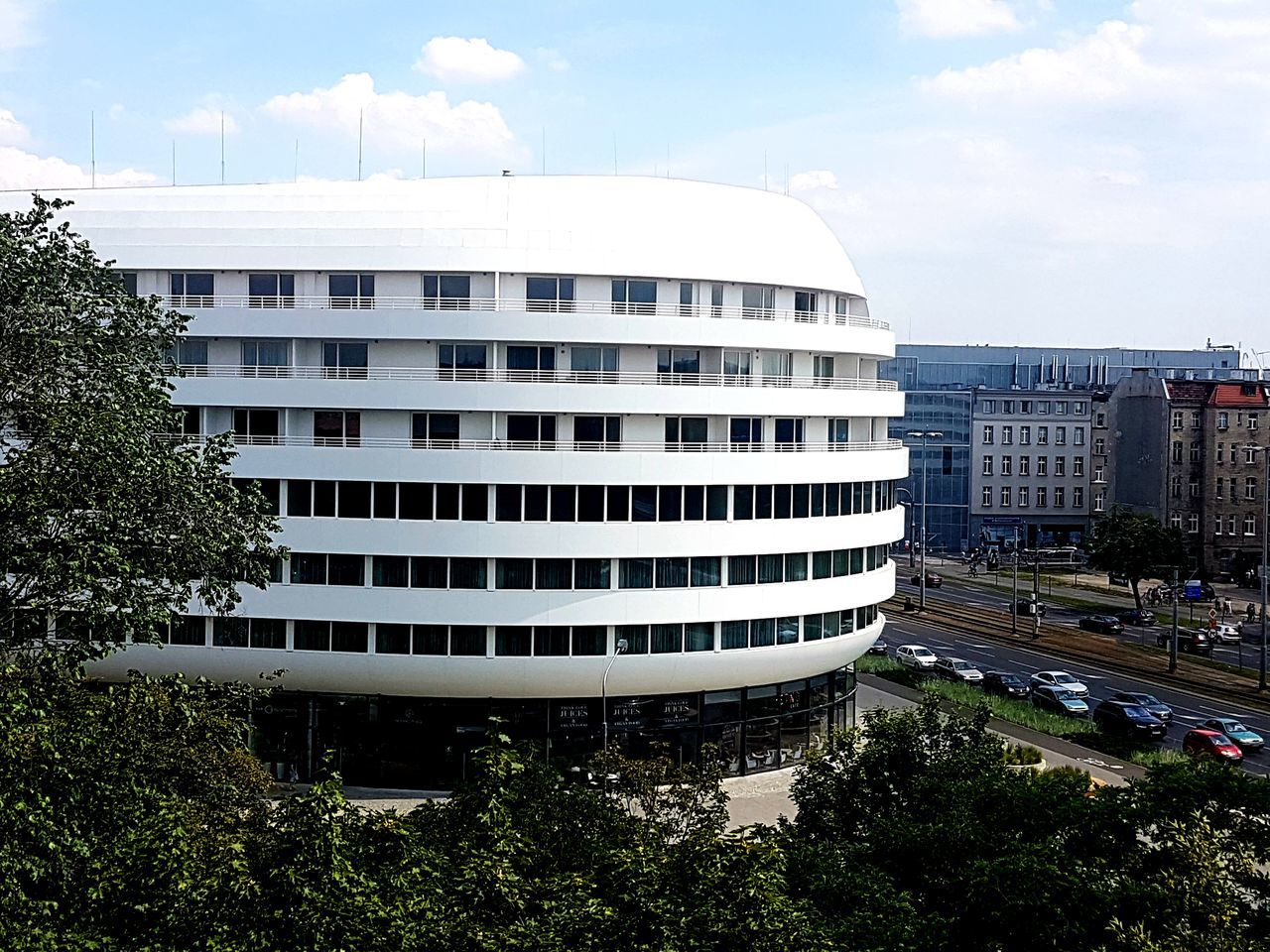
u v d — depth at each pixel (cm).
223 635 5103
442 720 5144
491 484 4981
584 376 5181
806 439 5584
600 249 5278
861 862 2998
